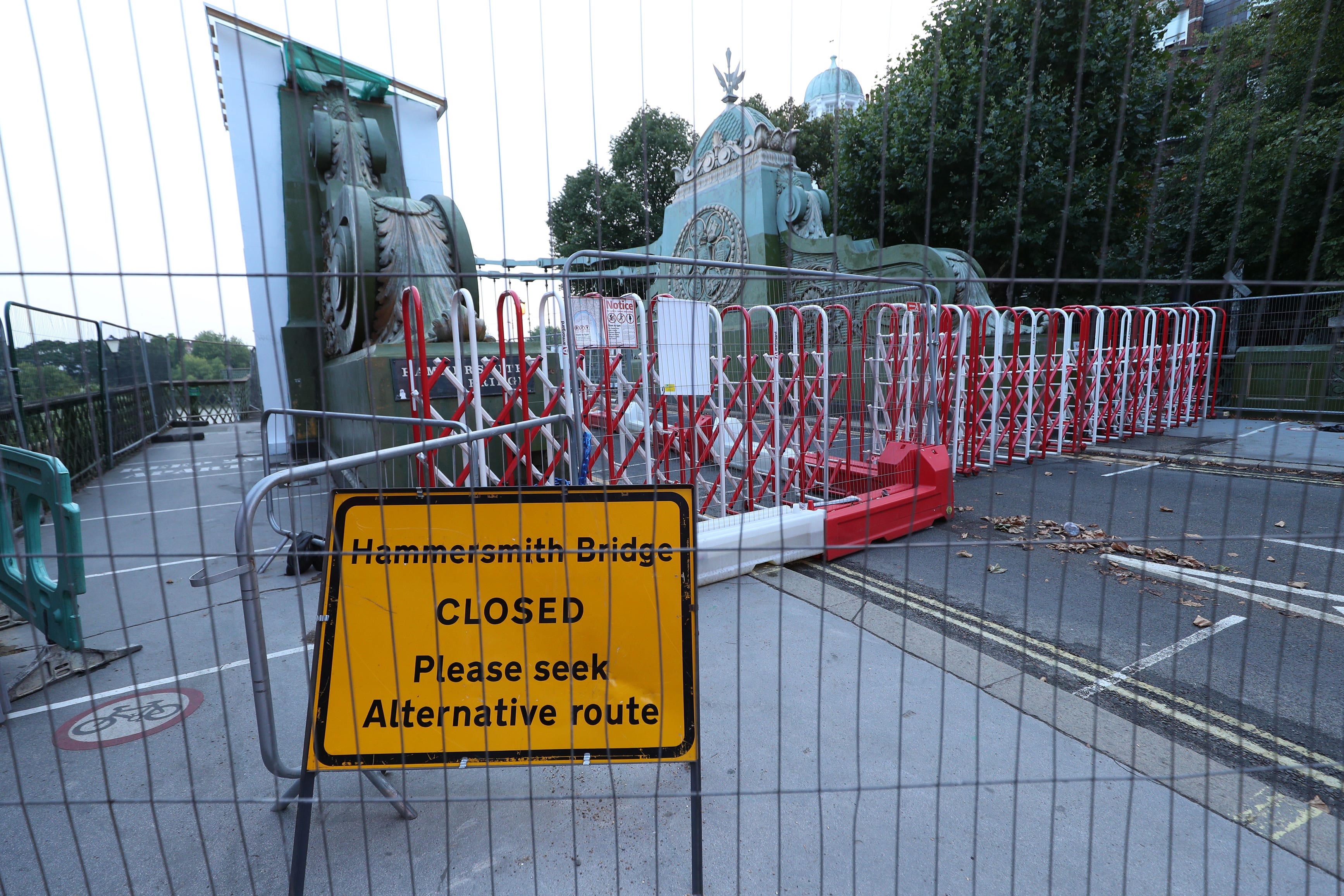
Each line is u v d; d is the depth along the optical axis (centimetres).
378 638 206
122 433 1066
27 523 341
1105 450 902
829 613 397
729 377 823
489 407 608
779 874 197
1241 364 1120
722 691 312
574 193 2722
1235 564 478
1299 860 216
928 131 1380
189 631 402
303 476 218
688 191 1459
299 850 198
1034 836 225
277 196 1002
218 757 277
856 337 840
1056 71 1351
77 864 222
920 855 217
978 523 587
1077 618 395
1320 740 279
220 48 945
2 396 624
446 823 206
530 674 207
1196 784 250
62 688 338
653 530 209
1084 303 1428
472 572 209
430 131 1158
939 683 318
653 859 218
